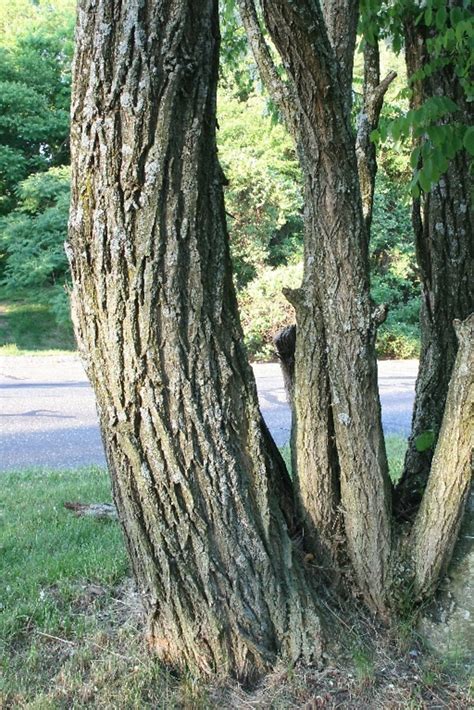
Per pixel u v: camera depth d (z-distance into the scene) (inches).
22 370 495.8
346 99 105.4
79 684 108.1
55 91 797.9
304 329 112.7
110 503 191.2
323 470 114.9
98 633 119.5
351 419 108.8
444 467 105.9
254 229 624.7
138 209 92.7
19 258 655.8
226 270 101.8
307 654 108.1
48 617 127.0
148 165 91.7
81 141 92.7
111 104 90.2
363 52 139.9
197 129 93.2
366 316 107.8
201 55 91.9
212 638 105.0
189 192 94.5
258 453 105.5
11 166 730.2
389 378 481.1
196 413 99.0
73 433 310.3
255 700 103.0
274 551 107.6
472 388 100.4
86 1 89.4
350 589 117.0
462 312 132.0
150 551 103.5
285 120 108.6
